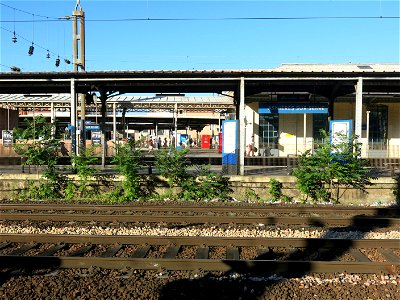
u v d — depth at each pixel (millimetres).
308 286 6426
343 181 14758
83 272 6984
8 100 36781
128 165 15156
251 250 8469
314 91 22781
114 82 19203
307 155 15414
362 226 10969
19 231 10203
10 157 26844
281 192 15117
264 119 32781
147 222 11227
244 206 13555
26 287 6297
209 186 15203
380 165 25203
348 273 7055
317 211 12664
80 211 12930
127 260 7234
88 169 15523
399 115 32406
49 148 15703
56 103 37312
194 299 5953
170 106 40625
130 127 74562
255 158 27391
